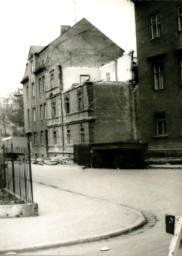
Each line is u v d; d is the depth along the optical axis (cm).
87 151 3219
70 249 734
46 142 5153
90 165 3172
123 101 3988
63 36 4788
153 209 1168
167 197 1376
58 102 4581
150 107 3231
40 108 5375
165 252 683
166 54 3061
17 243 759
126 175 2300
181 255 629
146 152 2945
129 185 1786
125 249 720
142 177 2127
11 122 7656
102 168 3014
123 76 4178
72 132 4212
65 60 4753
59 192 1608
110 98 3944
